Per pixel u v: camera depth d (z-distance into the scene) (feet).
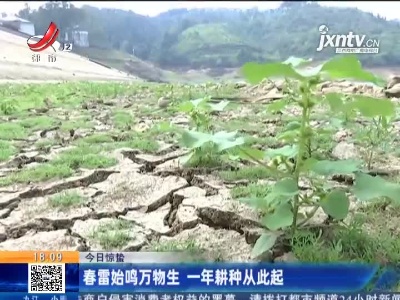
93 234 3.95
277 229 3.85
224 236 3.98
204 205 4.18
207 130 4.73
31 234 3.94
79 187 4.44
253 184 4.41
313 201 3.77
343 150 4.49
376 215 4.08
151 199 4.32
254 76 3.46
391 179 4.18
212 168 4.71
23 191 4.33
